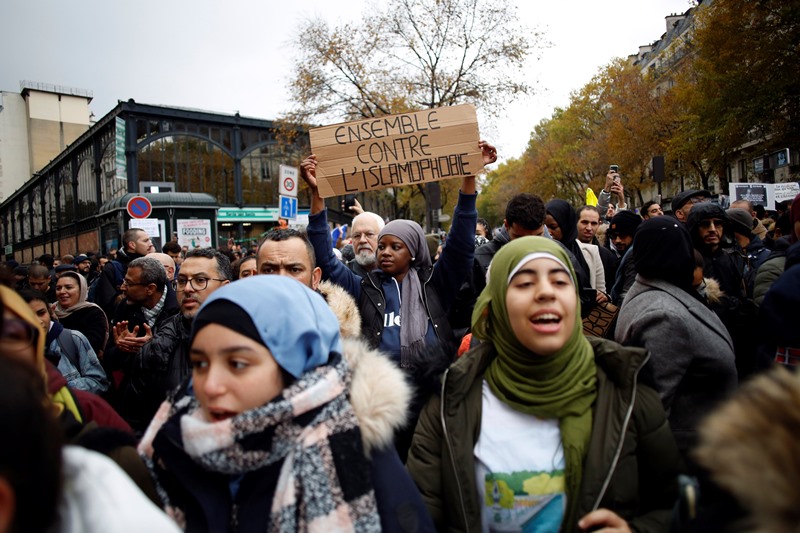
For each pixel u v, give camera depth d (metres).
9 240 70.44
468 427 1.80
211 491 1.38
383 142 3.79
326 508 1.29
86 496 0.92
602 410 1.72
